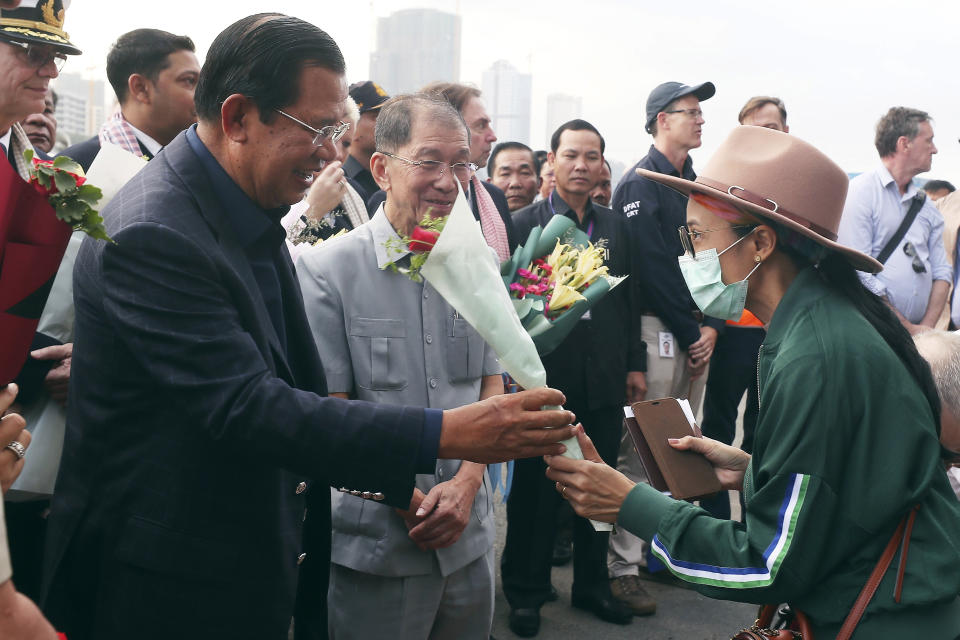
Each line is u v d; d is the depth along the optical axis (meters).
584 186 4.03
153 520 1.58
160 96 3.05
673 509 1.82
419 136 2.33
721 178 1.89
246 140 1.64
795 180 1.81
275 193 1.69
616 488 1.92
